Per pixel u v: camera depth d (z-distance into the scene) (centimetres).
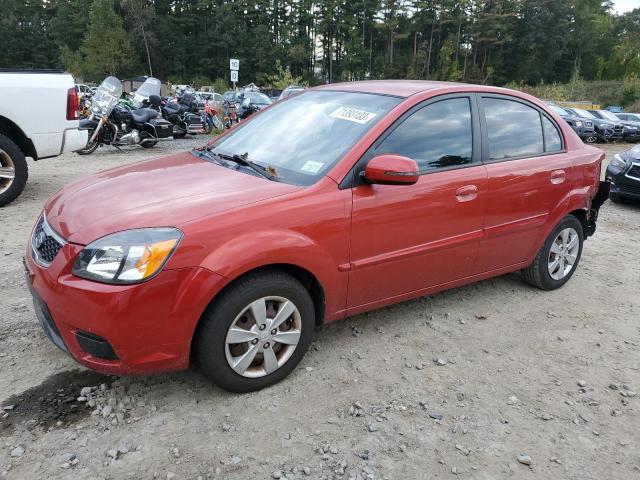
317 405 297
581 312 438
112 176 340
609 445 280
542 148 436
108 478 238
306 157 333
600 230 721
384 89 377
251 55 8519
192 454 255
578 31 8688
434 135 361
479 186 377
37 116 654
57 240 276
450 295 455
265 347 297
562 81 8894
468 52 8244
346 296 330
